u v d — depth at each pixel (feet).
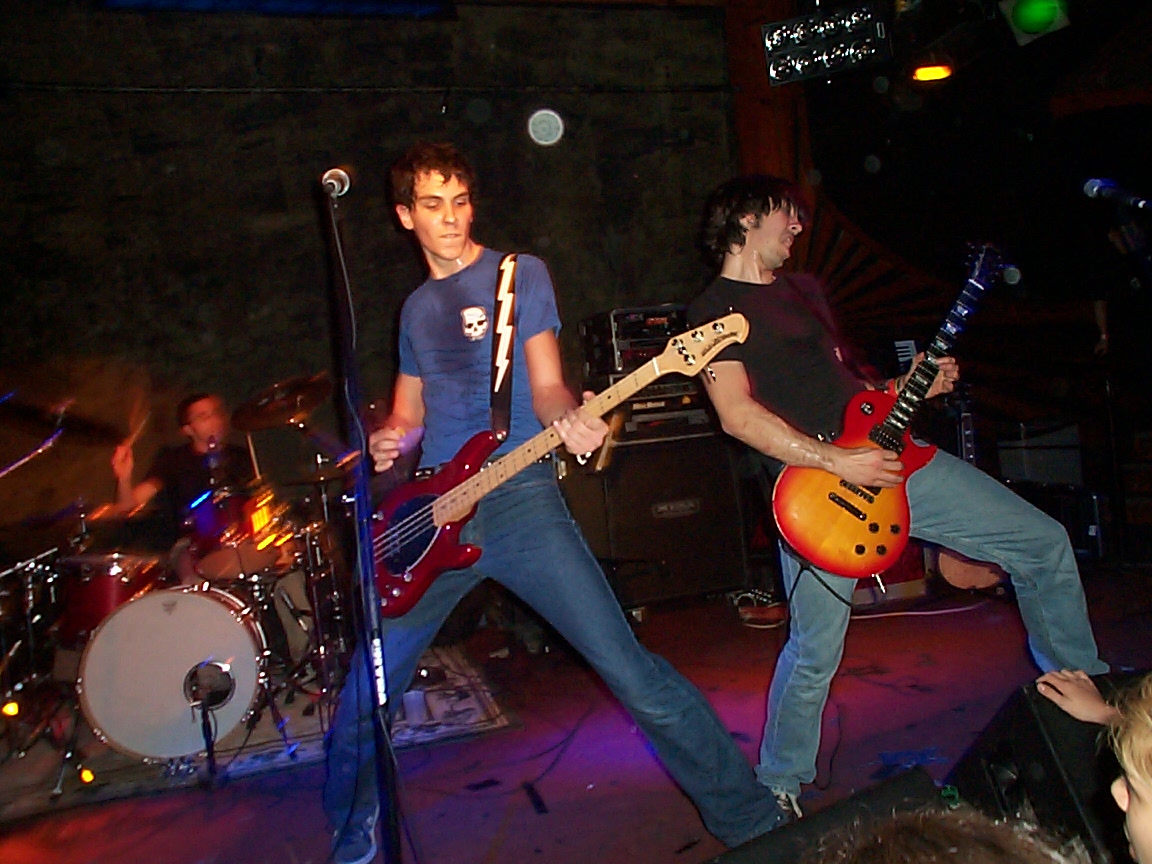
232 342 19.29
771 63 17.84
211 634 11.80
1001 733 5.76
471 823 9.71
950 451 16.83
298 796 10.98
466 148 20.43
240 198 19.27
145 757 11.80
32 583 13.50
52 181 18.30
